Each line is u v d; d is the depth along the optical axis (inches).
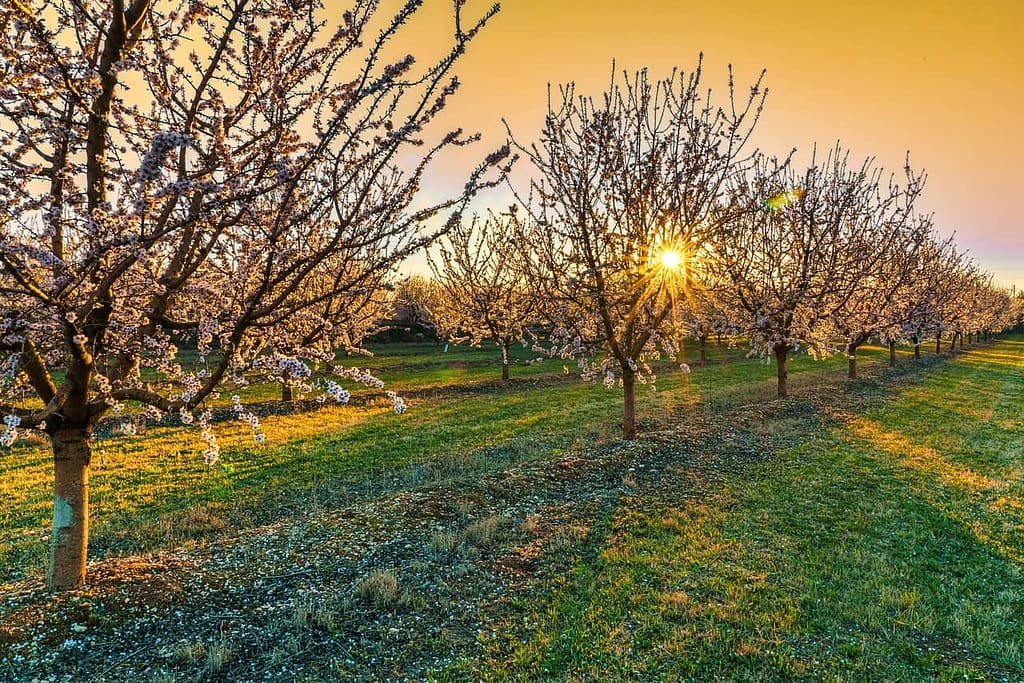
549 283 543.5
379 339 2155.5
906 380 1149.7
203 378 256.2
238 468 521.0
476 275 1133.1
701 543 330.0
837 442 583.8
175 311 284.7
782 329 787.4
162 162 126.4
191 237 231.9
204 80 193.0
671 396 933.8
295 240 225.5
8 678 199.8
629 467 474.6
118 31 203.8
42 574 291.1
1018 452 547.8
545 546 327.3
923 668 216.2
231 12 187.0
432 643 231.5
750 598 266.7
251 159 180.2
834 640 234.8
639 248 504.7
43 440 613.0
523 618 251.0
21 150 211.8
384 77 166.1
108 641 224.8
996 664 219.3
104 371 271.0
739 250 739.4
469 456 549.0
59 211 187.9
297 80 191.6
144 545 345.1
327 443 619.8
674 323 640.4
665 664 217.6
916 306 1139.9
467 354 1865.2
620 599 265.9
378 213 205.5
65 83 172.1
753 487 434.6
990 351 2198.6
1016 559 312.3
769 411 721.6
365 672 212.4
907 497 412.8
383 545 319.3
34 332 217.3
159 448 589.6
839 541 335.0
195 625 239.5
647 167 494.6
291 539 324.2
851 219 830.5
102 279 217.9
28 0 170.7
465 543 324.5
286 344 248.2
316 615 246.8
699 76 483.8
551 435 634.8
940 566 303.7
